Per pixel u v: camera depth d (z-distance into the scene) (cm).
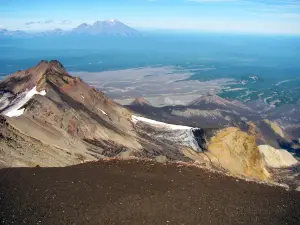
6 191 1989
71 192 2031
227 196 2086
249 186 2284
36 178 2212
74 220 1722
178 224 1731
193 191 2117
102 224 1700
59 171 2375
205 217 1809
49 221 1698
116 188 2116
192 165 2580
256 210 1934
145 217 1780
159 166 2512
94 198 1969
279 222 1819
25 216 1728
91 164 2556
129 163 2569
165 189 2130
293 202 2089
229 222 1778
